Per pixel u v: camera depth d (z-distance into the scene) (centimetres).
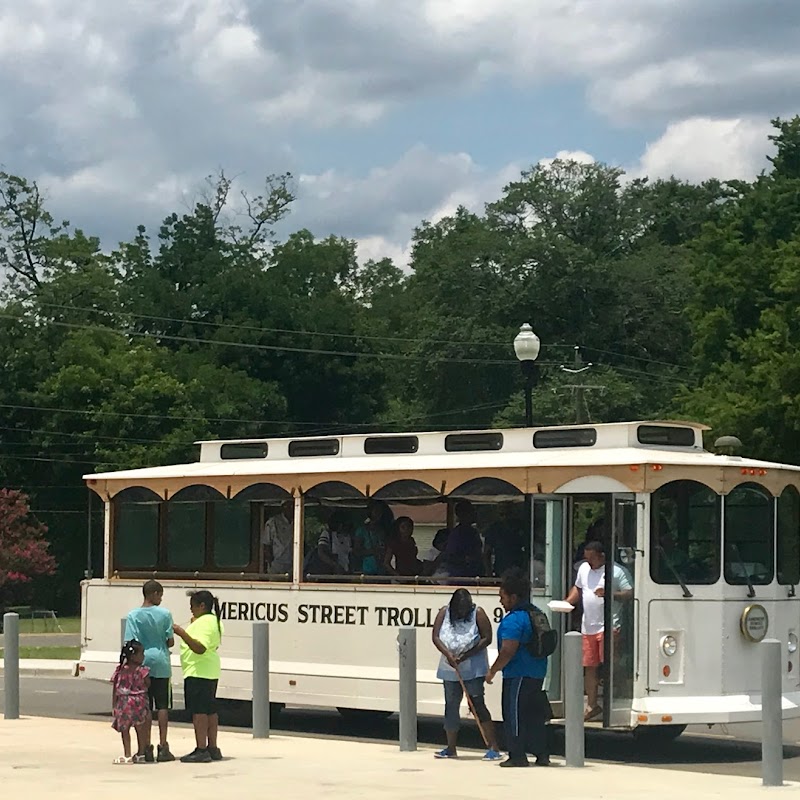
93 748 1638
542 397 6756
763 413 3878
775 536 1664
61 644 4053
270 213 8000
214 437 6606
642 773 1412
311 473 1859
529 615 1458
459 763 1491
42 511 6394
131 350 6588
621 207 8281
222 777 1389
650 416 6844
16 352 6625
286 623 1875
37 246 7544
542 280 7544
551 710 1605
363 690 1786
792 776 1473
